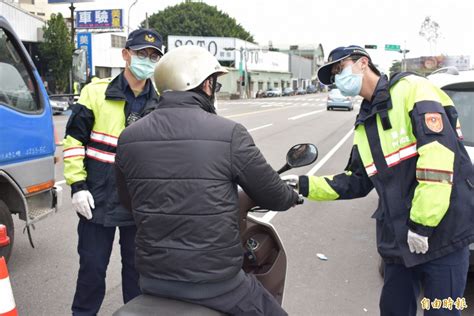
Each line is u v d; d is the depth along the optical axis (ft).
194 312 6.93
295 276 16.06
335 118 89.56
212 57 7.71
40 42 120.67
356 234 20.63
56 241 19.45
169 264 6.94
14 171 15.06
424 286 9.32
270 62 263.08
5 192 15.67
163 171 7.05
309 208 24.72
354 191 9.89
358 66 9.25
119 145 7.62
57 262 17.25
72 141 11.39
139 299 7.30
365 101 9.56
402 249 8.88
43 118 16.42
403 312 9.73
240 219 8.67
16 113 15.12
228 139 7.08
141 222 7.20
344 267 16.87
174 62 7.50
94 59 139.64
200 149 6.99
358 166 9.83
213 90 7.84
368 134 9.29
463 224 8.66
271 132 62.54
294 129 66.90
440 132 8.23
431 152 8.18
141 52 11.23
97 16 152.25
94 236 11.64
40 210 16.62
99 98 11.41
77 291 11.93
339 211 24.29
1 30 14.92
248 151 7.15
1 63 14.93
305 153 9.51
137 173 7.25
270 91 238.27
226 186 7.06
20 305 14.01
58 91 120.06
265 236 9.39
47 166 16.66
